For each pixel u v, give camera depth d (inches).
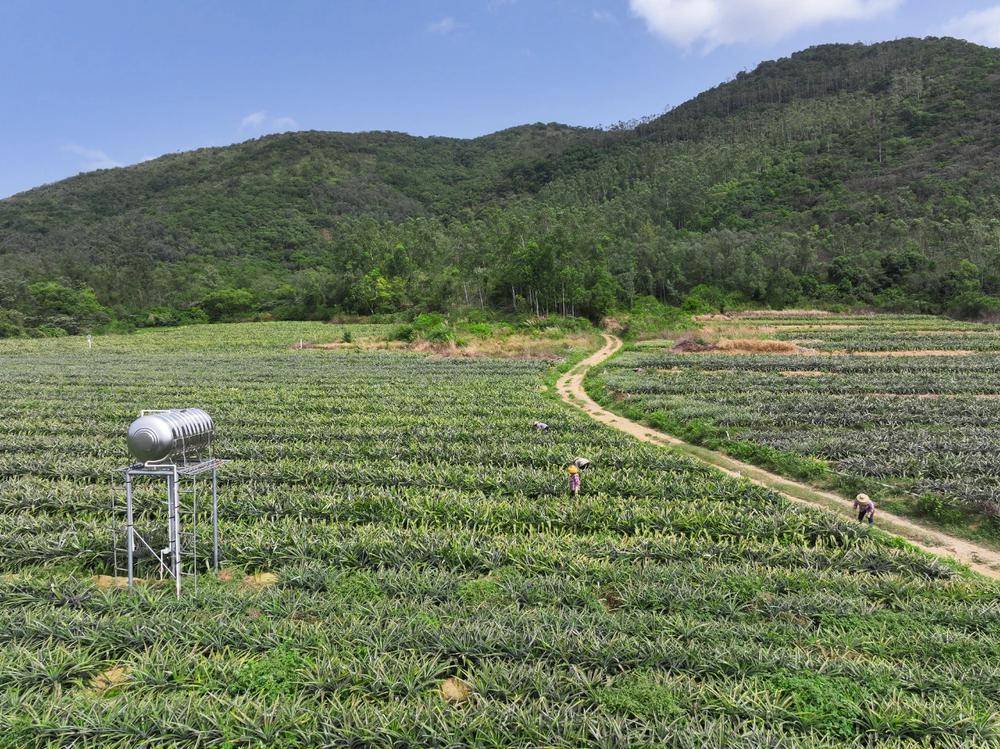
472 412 1144.8
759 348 2044.8
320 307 4315.9
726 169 5826.8
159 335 3346.5
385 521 609.6
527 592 438.0
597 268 3363.7
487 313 3292.3
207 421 477.4
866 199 4626.0
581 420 1045.2
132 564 469.1
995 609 408.8
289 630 383.9
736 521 583.2
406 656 362.3
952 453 797.2
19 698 325.1
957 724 301.4
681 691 327.3
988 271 3339.1
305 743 301.3
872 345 2081.7
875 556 502.0
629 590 438.9
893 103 6063.0
